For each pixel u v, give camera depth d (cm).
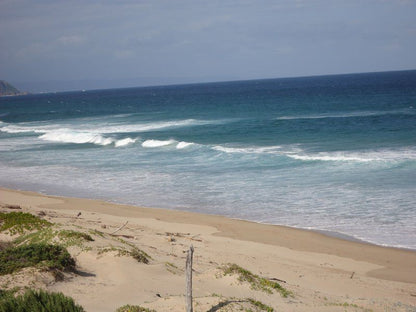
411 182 2478
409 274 1509
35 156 4016
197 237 1912
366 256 1672
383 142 3744
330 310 1059
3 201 2547
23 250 1195
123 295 1034
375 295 1305
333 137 4197
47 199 2606
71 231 1501
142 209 2364
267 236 1914
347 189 2469
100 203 2494
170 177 3012
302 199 2372
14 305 830
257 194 2520
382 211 2097
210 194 2581
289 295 1173
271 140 4266
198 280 1201
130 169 3309
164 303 945
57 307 820
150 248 1612
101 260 1287
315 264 1612
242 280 1198
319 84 19975
